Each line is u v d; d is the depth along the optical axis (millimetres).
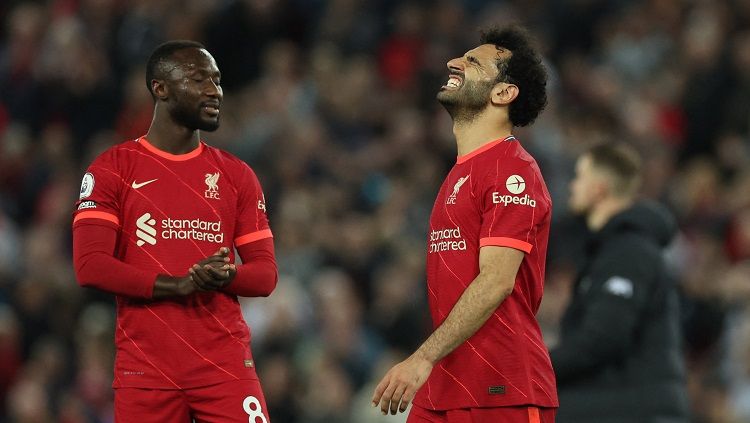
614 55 54562
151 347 18344
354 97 51656
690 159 51750
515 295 18766
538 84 19438
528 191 18641
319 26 56250
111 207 18422
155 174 18609
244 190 19125
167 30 55469
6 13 60438
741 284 40594
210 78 18703
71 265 46500
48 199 49906
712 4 54438
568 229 43031
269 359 37688
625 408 24188
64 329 42531
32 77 55844
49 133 53344
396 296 41906
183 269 18422
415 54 54500
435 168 48000
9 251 47094
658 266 24609
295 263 43125
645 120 50656
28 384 39156
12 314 42750
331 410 37031
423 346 18203
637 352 24453
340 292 40438
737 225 44906
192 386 18312
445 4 55469
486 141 19297
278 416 37031
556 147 47188
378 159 48938
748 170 47938
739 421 35625
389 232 44562
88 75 55062
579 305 24953
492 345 18609
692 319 40906
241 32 55500
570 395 24469
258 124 50188
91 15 57031
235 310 18797
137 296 18062
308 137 48500
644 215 24969
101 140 52344
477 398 18578
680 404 24406
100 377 38938
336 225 45438
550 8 56188
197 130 19000
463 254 18859
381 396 18031
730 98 51812
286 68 53469
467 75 19328
